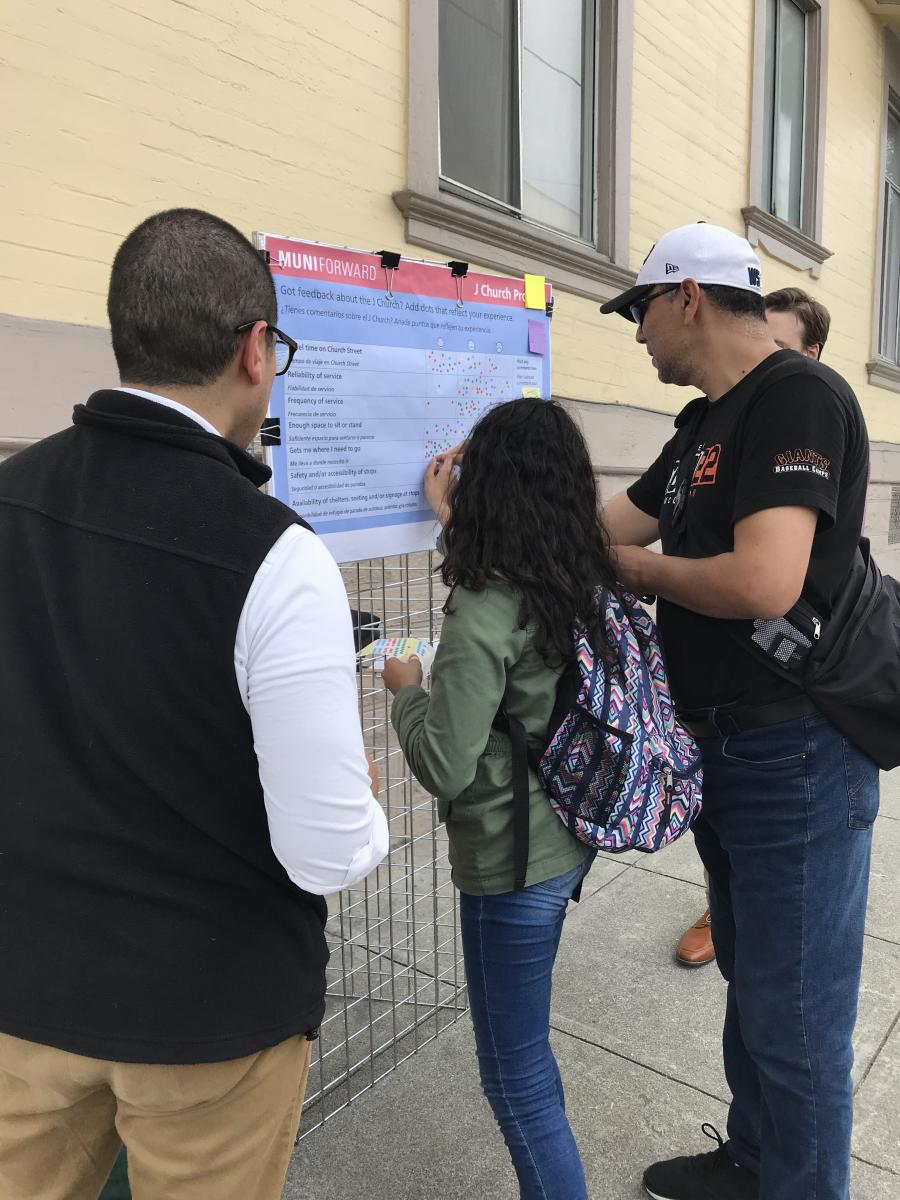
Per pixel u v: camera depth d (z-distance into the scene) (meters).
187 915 0.96
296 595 0.93
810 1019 1.46
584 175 4.24
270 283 1.11
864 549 1.65
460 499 1.42
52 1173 1.10
